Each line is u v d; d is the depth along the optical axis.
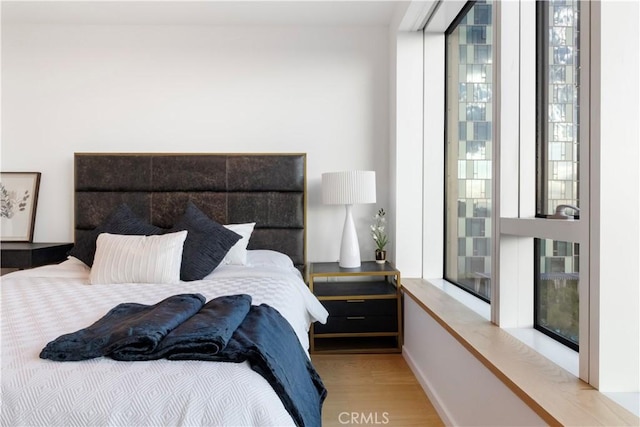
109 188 3.01
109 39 3.18
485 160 2.36
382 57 3.27
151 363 1.10
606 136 1.12
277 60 3.23
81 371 1.05
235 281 2.26
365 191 2.84
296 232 3.08
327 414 1.97
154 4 2.88
